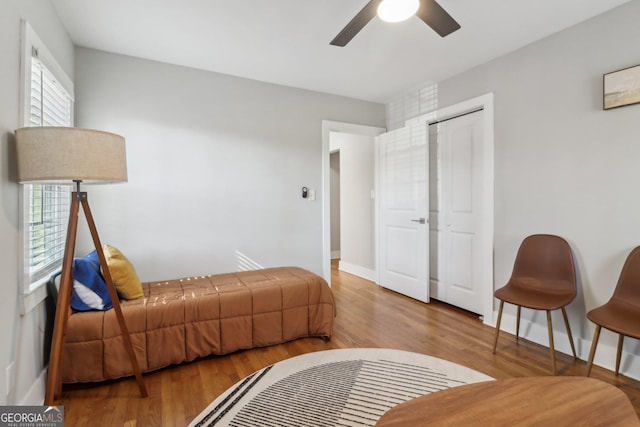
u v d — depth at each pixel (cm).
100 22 227
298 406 173
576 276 227
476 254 311
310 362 222
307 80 335
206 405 176
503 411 105
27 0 165
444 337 263
